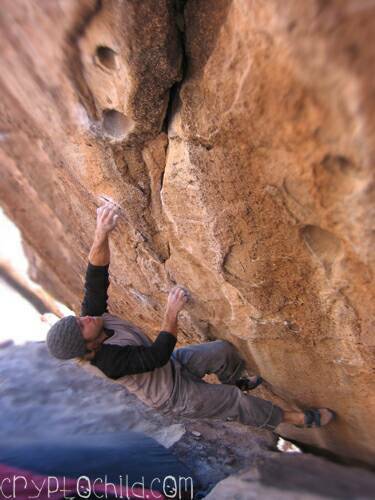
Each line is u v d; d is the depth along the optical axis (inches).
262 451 125.7
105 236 97.0
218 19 61.1
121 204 96.8
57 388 153.1
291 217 71.1
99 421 135.9
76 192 117.1
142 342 100.3
